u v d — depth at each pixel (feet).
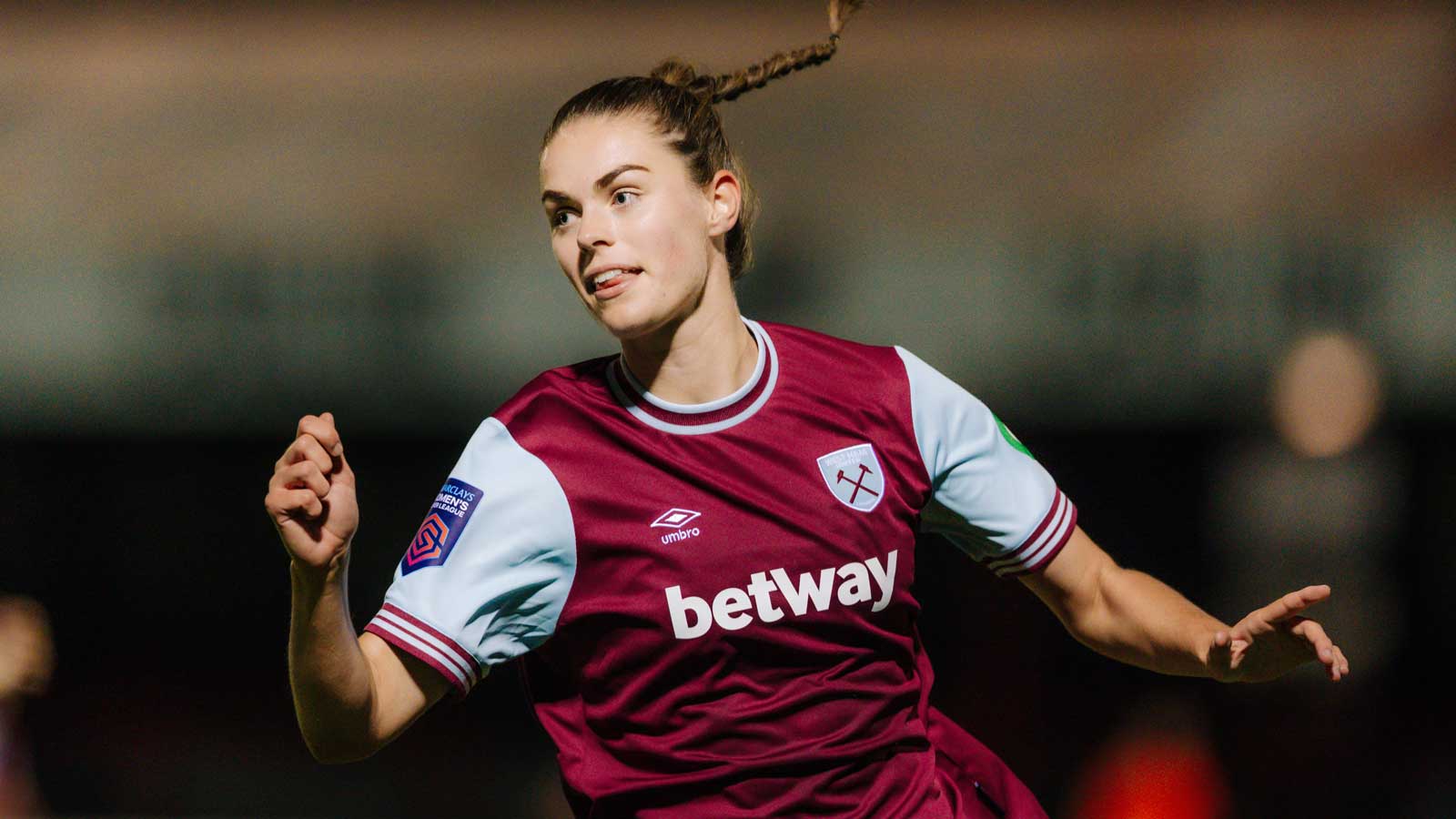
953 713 101.60
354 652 27.45
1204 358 103.86
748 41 113.19
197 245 114.21
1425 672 102.63
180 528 124.88
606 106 29.73
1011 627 102.99
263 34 122.83
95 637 123.65
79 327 114.62
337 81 119.34
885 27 115.24
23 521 124.36
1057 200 105.19
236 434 115.03
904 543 30.71
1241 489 94.63
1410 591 105.81
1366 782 88.89
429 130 114.73
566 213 29.76
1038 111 109.50
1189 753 80.84
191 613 124.26
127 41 123.85
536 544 29.22
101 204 114.93
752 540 29.37
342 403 112.57
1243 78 110.11
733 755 29.45
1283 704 91.09
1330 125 106.63
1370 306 102.94
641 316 29.07
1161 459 115.03
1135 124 108.37
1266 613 29.32
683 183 29.71
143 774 109.91
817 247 104.47
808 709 29.63
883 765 30.45
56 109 120.37
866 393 31.04
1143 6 116.37
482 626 29.19
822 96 110.83
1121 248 104.42
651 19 116.57
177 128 118.42
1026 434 115.96
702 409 30.04
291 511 25.82
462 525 29.30
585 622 29.58
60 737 114.42
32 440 124.67
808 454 30.14
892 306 104.73
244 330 113.60
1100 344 104.32
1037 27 114.42
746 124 109.19
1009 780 32.76
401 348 112.06
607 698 30.07
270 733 115.24
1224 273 104.06
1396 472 94.84
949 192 105.19
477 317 111.04
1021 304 104.73
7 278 115.14
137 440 124.88
